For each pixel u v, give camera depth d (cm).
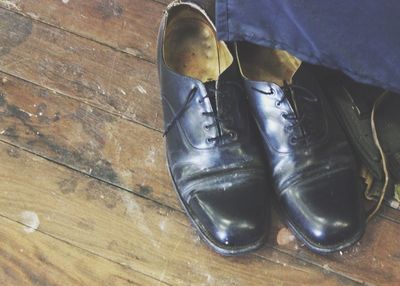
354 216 83
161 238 89
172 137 89
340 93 92
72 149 94
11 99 97
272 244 88
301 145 84
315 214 82
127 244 88
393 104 91
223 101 84
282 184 85
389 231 89
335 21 72
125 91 98
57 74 98
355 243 84
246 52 91
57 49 100
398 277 87
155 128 96
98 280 87
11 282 86
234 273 87
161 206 91
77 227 89
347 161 86
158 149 94
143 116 96
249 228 82
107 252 88
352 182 85
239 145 85
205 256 88
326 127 86
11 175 92
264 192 86
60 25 101
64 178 92
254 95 85
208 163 85
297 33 77
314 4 71
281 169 85
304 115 84
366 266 87
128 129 95
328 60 78
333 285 86
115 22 102
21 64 99
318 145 85
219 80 83
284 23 77
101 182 92
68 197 91
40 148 94
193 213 86
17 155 93
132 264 87
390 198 90
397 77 74
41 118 96
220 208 83
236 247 83
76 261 88
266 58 92
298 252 88
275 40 80
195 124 85
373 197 90
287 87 84
